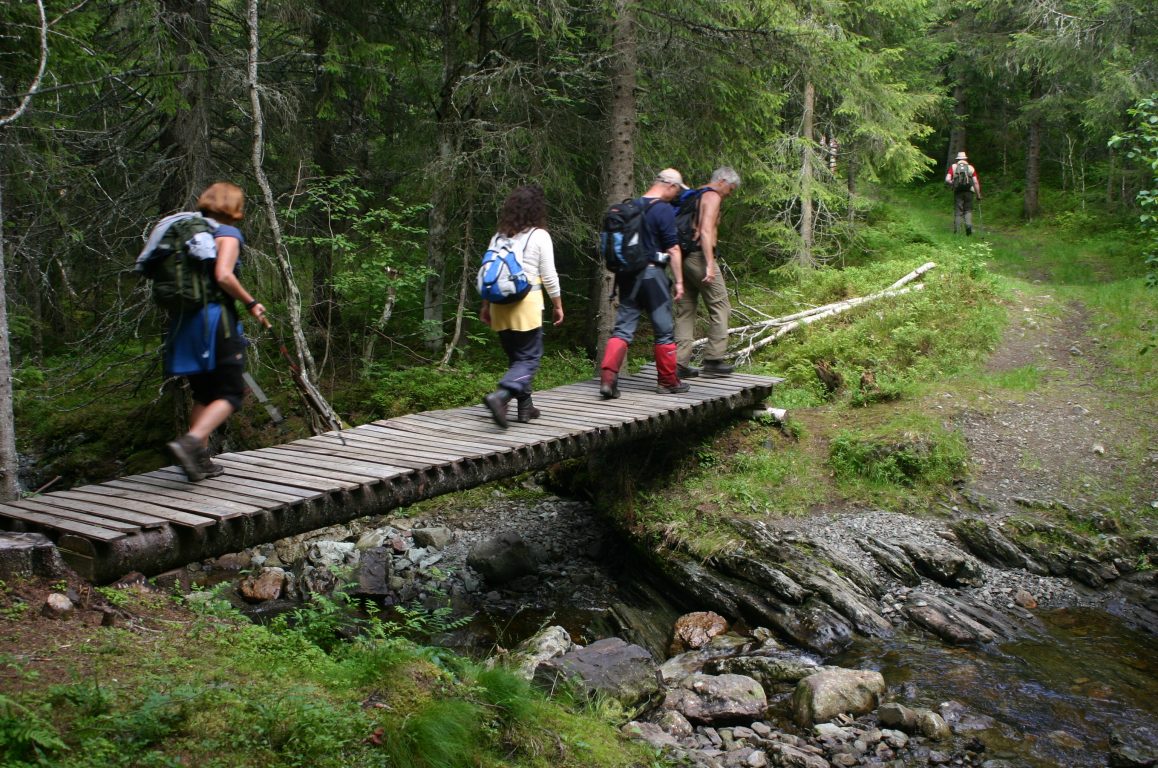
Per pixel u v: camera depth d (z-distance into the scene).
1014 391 10.34
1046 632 6.57
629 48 9.93
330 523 5.47
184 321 4.88
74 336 13.10
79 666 3.51
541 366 13.12
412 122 13.80
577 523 9.87
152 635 4.04
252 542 5.06
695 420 8.52
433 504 10.58
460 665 4.32
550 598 8.07
